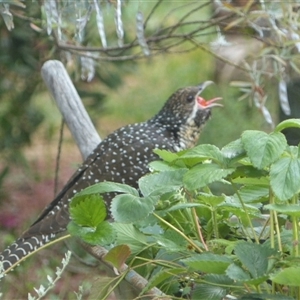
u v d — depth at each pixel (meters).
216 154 3.80
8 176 13.34
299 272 3.28
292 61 8.11
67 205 7.11
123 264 4.21
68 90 8.11
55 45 9.52
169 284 4.27
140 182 4.02
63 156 15.42
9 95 12.28
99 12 7.03
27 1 9.78
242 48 10.18
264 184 4.15
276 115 10.98
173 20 12.75
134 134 8.04
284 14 7.99
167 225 4.44
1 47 11.16
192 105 8.63
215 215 4.36
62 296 10.04
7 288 10.20
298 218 4.06
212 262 3.54
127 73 12.16
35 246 6.71
